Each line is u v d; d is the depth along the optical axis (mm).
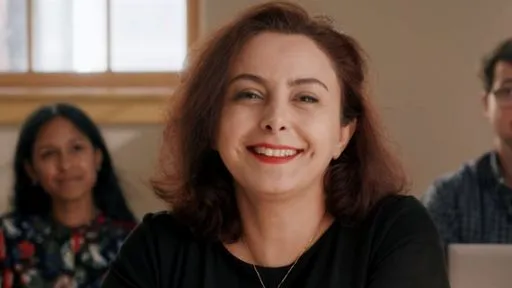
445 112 3139
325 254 1367
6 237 2539
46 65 3617
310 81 1271
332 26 1346
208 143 1399
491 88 2564
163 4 3615
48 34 3609
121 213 2639
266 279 1362
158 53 3617
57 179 2561
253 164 1278
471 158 3121
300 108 1271
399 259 1354
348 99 1376
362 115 1403
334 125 1314
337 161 1421
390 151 1449
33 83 3576
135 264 1436
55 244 2539
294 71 1267
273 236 1364
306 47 1289
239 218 1407
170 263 1422
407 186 1478
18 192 2594
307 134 1266
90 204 2605
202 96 1340
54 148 2580
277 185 1271
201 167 1430
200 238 1415
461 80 3127
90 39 3617
